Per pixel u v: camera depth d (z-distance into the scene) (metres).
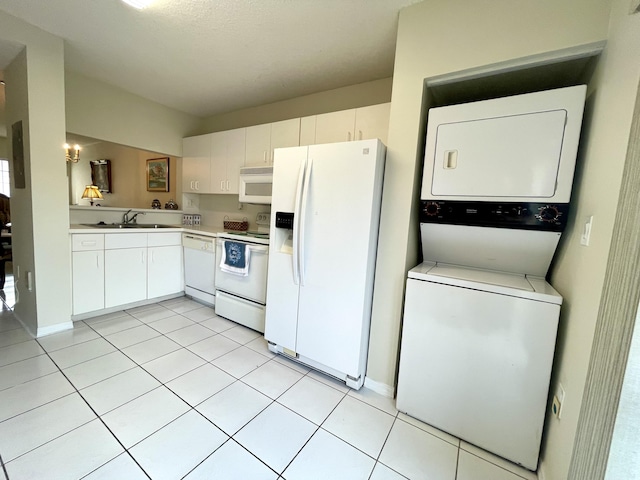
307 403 1.72
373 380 1.89
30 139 2.11
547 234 1.44
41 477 1.16
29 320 2.39
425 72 1.63
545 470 1.26
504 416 1.38
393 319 1.80
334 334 1.90
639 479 0.80
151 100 3.38
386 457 1.37
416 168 1.71
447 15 1.56
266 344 2.43
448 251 1.83
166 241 3.24
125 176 5.04
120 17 1.92
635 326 0.76
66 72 2.69
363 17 1.80
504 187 1.48
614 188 0.97
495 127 1.48
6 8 1.85
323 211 1.89
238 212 3.70
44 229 2.24
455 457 1.39
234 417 1.57
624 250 0.80
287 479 1.22
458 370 1.48
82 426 1.43
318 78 2.68
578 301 1.15
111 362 2.01
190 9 1.80
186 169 3.75
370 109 2.29
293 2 1.70
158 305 3.17
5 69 2.39
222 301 2.91
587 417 0.91
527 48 1.36
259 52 2.28
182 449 1.34
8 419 1.44
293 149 2.02
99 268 2.67
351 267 1.81
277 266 2.16
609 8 1.19
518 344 1.34
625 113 0.97
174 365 2.03
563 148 1.34
